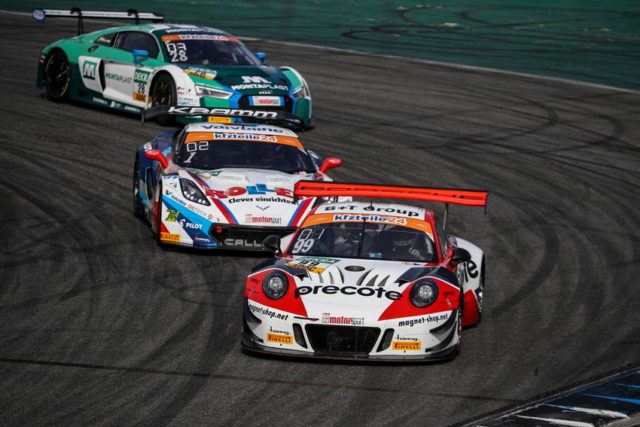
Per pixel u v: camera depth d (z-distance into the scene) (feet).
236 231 126.00
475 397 83.15
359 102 239.71
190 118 191.72
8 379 83.30
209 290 112.88
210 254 127.75
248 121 189.37
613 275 127.75
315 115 222.28
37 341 93.50
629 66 306.55
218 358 90.63
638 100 258.78
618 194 173.17
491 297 116.57
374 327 88.74
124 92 206.49
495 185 174.60
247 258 126.82
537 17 412.16
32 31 322.75
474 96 253.85
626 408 79.87
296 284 92.89
